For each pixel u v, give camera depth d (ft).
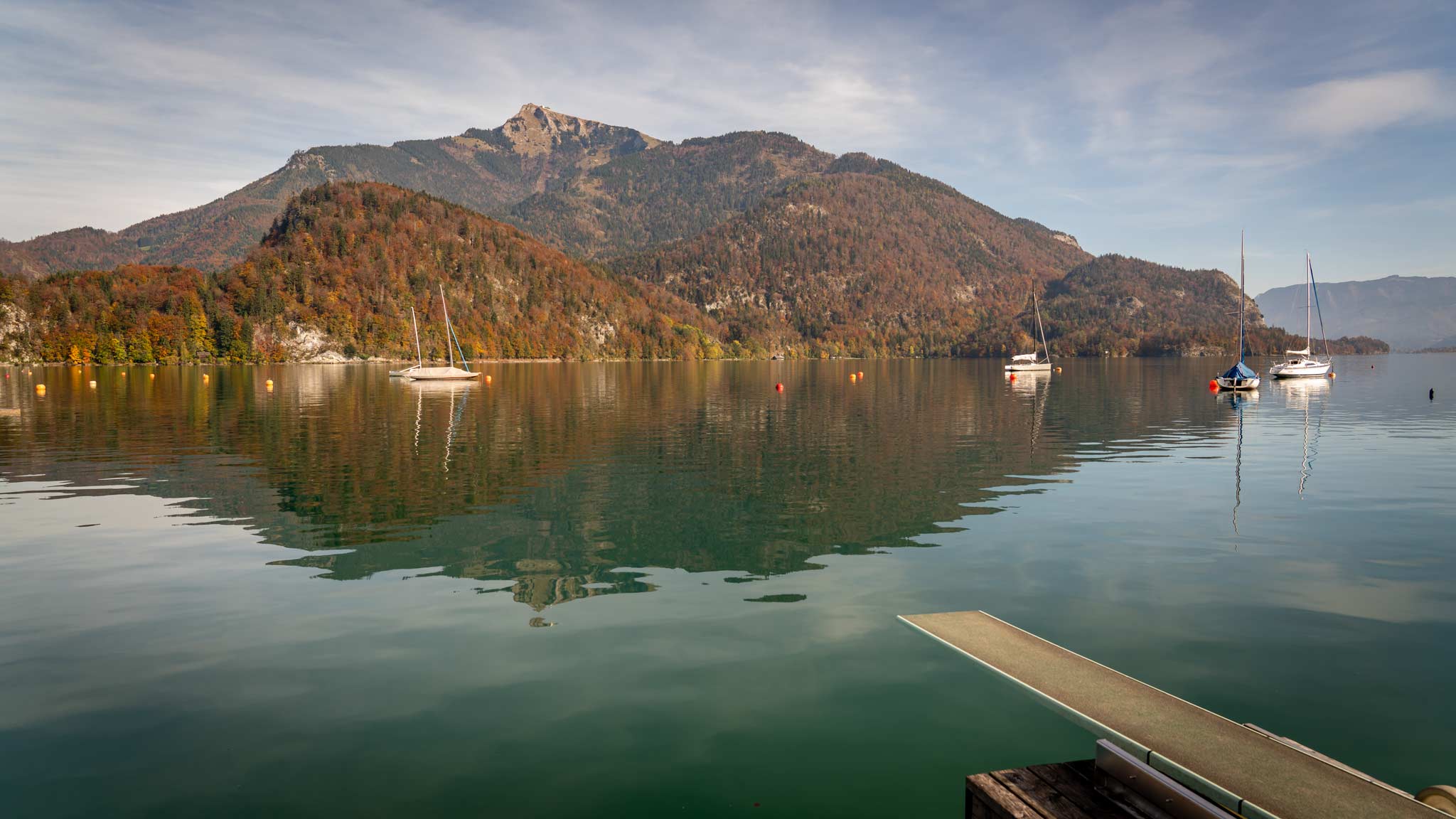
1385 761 25.21
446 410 188.65
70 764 25.52
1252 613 40.57
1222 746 24.41
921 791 23.77
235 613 41.19
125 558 52.60
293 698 30.53
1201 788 22.18
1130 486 81.15
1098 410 188.44
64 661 34.45
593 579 47.47
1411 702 29.60
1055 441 122.01
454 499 74.43
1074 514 67.10
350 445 118.32
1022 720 28.22
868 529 61.36
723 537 58.80
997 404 209.36
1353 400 219.82
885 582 46.55
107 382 352.28
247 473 90.33
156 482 84.12
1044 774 22.74
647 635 37.55
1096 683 30.25
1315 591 44.55
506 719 28.68
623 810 22.76
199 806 23.03
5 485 82.53
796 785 24.11
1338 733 27.20
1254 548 54.80
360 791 23.90
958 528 61.93
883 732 27.48
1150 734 25.41
